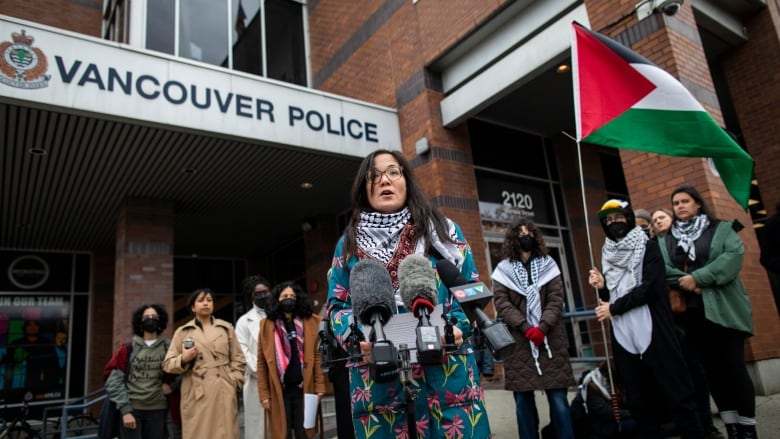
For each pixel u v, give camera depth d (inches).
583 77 159.8
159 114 258.7
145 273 334.3
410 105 348.2
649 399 126.5
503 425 191.8
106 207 359.9
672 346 120.1
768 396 186.9
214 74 281.0
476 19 306.7
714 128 145.1
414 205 76.3
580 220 407.2
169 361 174.4
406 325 62.1
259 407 195.6
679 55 219.6
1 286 426.9
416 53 347.9
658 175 219.3
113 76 250.2
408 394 58.6
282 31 435.8
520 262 156.4
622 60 157.1
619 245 132.8
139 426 177.8
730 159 146.3
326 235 425.1
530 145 413.1
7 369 408.8
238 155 304.8
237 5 404.8
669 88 150.6
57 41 239.1
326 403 309.0
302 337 184.1
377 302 57.9
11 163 286.0
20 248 440.8
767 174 260.8
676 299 136.0
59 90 235.0
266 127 291.0
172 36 355.3
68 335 440.5
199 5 379.2
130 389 178.9
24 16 394.6
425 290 59.3
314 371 183.5
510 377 146.0
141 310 193.2
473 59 323.3
